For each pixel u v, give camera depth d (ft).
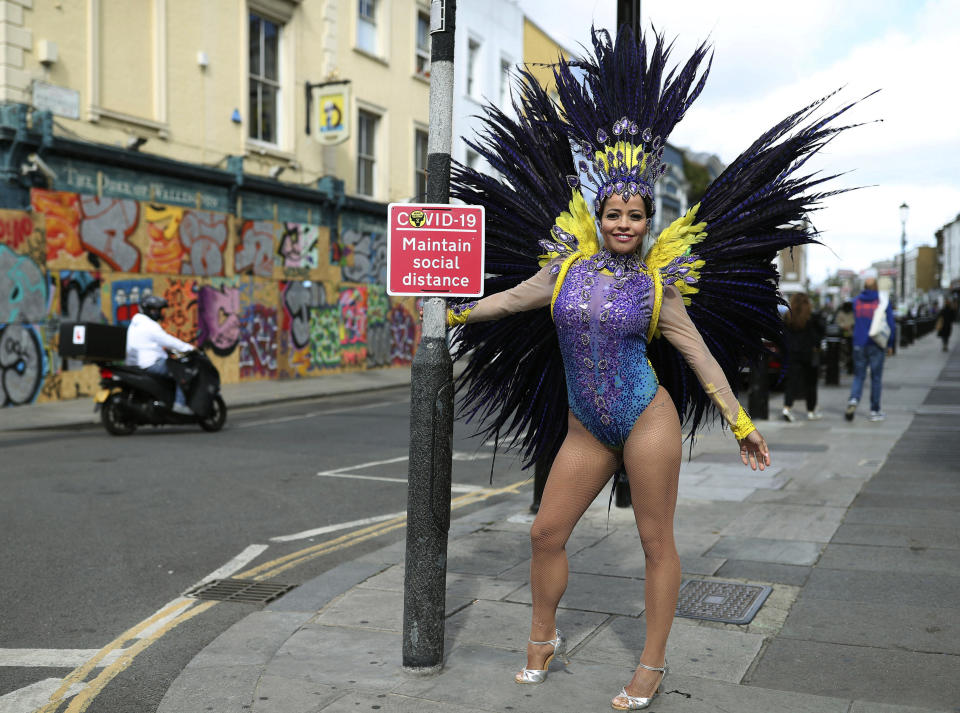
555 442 11.40
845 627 12.33
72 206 45.88
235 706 10.07
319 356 67.00
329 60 66.39
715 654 11.37
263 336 60.95
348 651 11.58
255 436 34.14
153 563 16.49
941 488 21.76
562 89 10.53
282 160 62.18
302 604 13.83
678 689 10.27
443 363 10.58
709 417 11.62
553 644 10.52
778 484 22.71
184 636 12.82
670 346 10.59
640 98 10.19
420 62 78.79
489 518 19.71
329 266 67.77
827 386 54.24
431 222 10.27
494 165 11.00
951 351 94.43
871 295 35.70
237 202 57.93
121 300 49.08
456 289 10.29
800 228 10.24
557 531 10.27
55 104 44.80
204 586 15.17
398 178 75.72
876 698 10.05
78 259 46.39
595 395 9.85
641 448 9.80
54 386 45.16
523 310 10.28
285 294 63.05
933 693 10.16
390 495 22.86
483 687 10.36
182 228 53.42
